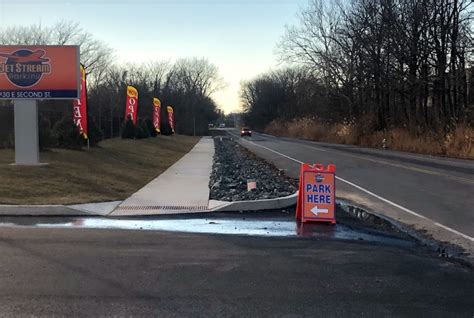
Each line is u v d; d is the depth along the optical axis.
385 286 5.35
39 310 4.54
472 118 29.94
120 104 63.50
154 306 4.67
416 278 5.67
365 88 46.50
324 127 61.12
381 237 8.03
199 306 4.68
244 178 16.83
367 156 27.84
